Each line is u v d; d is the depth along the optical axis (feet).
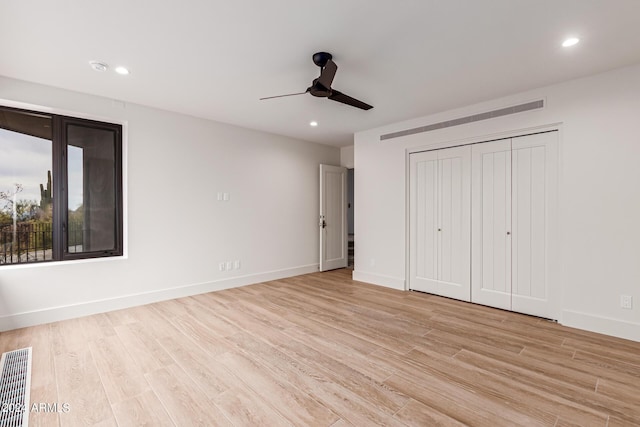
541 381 6.91
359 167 16.57
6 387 6.65
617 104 9.12
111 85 10.36
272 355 8.17
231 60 8.68
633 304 8.95
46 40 7.57
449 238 13.38
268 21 6.85
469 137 12.32
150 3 6.20
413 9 6.41
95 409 5.97
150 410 5.95
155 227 12.75
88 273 11.15
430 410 5.94
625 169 9.02
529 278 11.17
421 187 14.26
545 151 10.73
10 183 10.23
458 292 13.12
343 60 8.63
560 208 10.25
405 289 14.69
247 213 15.88
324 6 6.32
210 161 14.39
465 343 8.89
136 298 12.24
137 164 12.23
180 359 7.93
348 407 6.04
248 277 15.88
